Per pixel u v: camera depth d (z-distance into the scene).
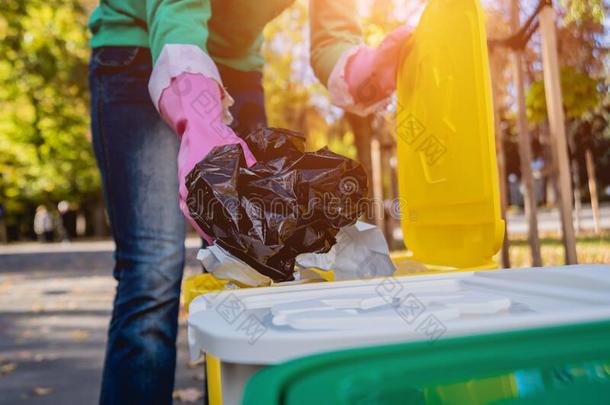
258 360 0.47
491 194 0.98
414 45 1.22
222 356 0.49
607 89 3.36
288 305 0.61
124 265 1.34
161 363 1.31
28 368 3.47
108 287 7.57
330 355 0.39
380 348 0.40
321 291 0.73
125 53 1.34
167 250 1.34
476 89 0.99
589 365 0.39
